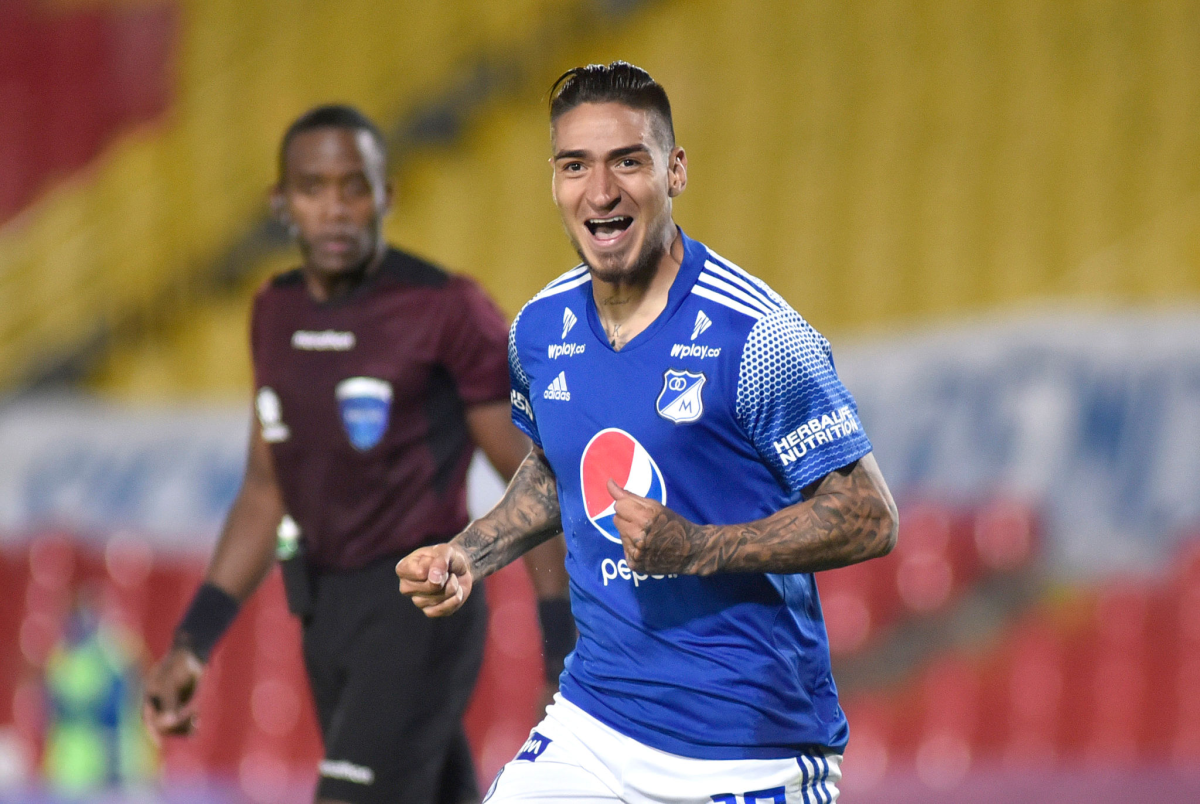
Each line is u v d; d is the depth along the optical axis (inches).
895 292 1337.4
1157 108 1481.3
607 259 313.9
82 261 1536.7
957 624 1091.9
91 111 1708.9
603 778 333.4
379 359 427.5
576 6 1690.5
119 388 1390.3
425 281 434.6
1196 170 1409.9
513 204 1501.0
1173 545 1082.1
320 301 438.0
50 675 1027.9
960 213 1413.6
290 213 436.1
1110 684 1065.5
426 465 430.9
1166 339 1147.9
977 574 1099.9
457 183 1534.2
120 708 1023.0
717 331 312.2
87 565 1189.7
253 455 452.4
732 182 1493.6
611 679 333.4
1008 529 1099.9
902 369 1190.3
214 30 1750.7
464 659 436.1
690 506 318.7
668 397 314.5
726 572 303.6
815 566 308.0
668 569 298.0
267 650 1125.1
